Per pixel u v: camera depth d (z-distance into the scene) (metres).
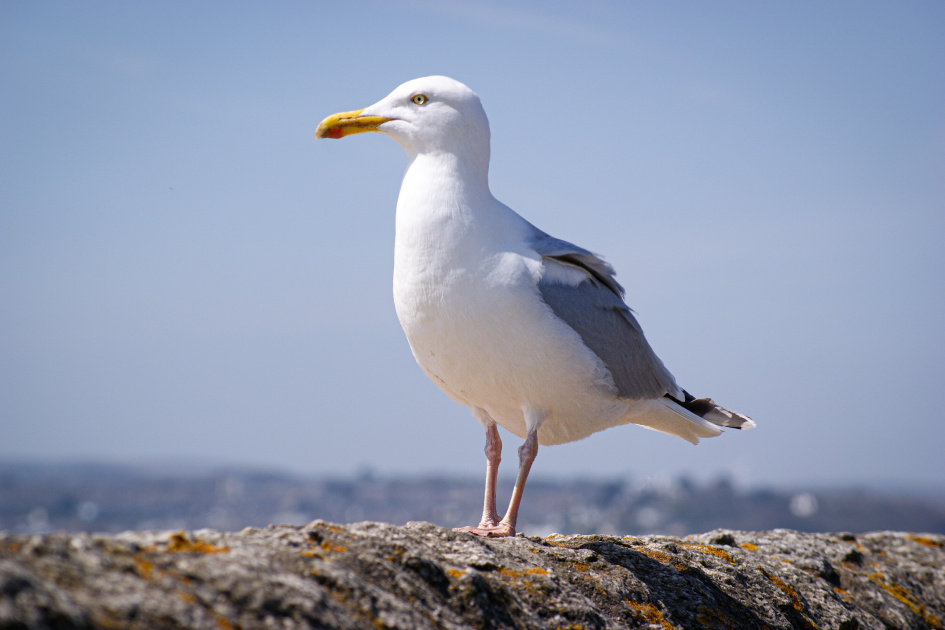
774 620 5.30
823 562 6.59
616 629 4.28
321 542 3.77
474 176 5.66
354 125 5.93
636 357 6.07
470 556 4.32
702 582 5.28
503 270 5.37
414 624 3.38
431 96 5.72
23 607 2.35
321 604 3.10
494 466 5.99
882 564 7.17
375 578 3.64
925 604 6.67
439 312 5.43
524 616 3.97
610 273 5.96
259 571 3.14
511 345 5.42
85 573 2.76
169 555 3.08
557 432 6.00
